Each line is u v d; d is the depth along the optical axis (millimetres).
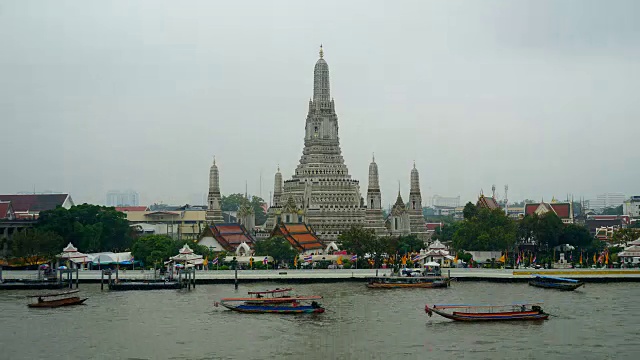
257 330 136000
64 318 147500
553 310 153625
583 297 171250
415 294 178750
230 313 152500
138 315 150250
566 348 121750
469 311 150750
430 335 131125
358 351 120625
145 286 188750
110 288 188000
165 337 130750
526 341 126312
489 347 122750
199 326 139875
